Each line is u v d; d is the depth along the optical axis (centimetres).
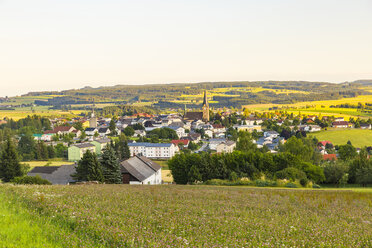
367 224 2052
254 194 3412
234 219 1958
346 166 7138
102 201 2314
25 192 2320
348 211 2486
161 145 16775
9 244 1220
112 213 1948
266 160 7144
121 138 19512
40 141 15462
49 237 1395
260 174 6569
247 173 6881
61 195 2398
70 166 8250
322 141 18575
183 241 1427
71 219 1669
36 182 5050
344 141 19950
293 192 3691
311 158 10931
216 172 6881
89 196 2469
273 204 2709
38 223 1567
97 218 1747
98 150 17350
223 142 17850
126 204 2248
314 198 3173
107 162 6556
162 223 1748
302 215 2233
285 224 1900
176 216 1956
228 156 7281
